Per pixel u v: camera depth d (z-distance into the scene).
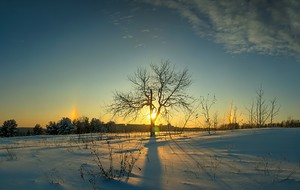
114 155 9.95
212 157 9.46
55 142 19.23
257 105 27.83
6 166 7.55
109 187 5.98
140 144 15.00
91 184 6.12
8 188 5.74
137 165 8.13
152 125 27.36
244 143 12.41
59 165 7.77
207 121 22.55
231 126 26.14
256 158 9.05
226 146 12.04
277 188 5.81
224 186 6.05
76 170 7.21
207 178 6.68
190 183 6.29
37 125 57.41
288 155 9.35
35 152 10.44
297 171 7.14
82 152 10.52
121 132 26.17
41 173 6.86
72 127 51.06
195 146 12.88
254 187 5.94
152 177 6.79
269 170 7.29
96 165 7.84
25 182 6.12
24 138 27.89
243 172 7.14
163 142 15.69
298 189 5.69
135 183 6.26
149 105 31.91
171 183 6.30
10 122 57.72
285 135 13.83
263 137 13.66
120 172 6.98
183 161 8.78
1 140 24.42
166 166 8.00
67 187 5.87
